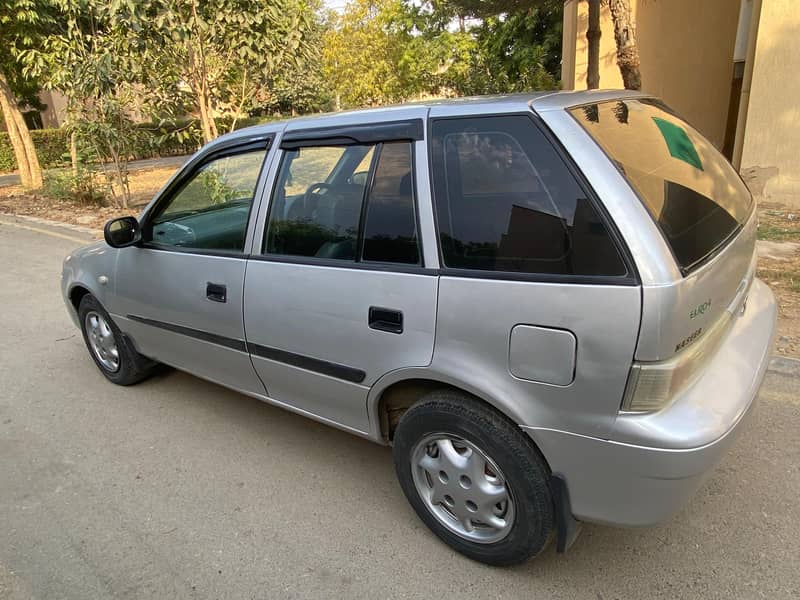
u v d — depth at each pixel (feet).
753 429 10.39
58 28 36.01
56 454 11.10
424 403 7.68
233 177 10.34
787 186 24.93
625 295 5.92
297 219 9.05
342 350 8.45
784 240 20.38
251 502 9.47
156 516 9.22
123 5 23.76
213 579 7.89
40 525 9.12
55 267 25.30
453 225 7.23
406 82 63.21
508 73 51.01
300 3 28.73
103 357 14.02
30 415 12.66
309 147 8.98
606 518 6.69
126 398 13.29
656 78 34.86
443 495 7.93
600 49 33.42
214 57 29.09
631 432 6.08
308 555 8.25
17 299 21.04
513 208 6.80
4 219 37.58
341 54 66.13
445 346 7.26
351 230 8.31
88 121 34.24
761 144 25.17
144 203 39.42
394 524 8.82
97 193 39.86
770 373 12.05
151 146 37.45
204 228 10.69
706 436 6.00
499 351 6.81
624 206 6.13
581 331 6.19
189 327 10.99
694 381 6.55
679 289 5.88
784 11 23.48
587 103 7.43
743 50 36.32
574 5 33.76
